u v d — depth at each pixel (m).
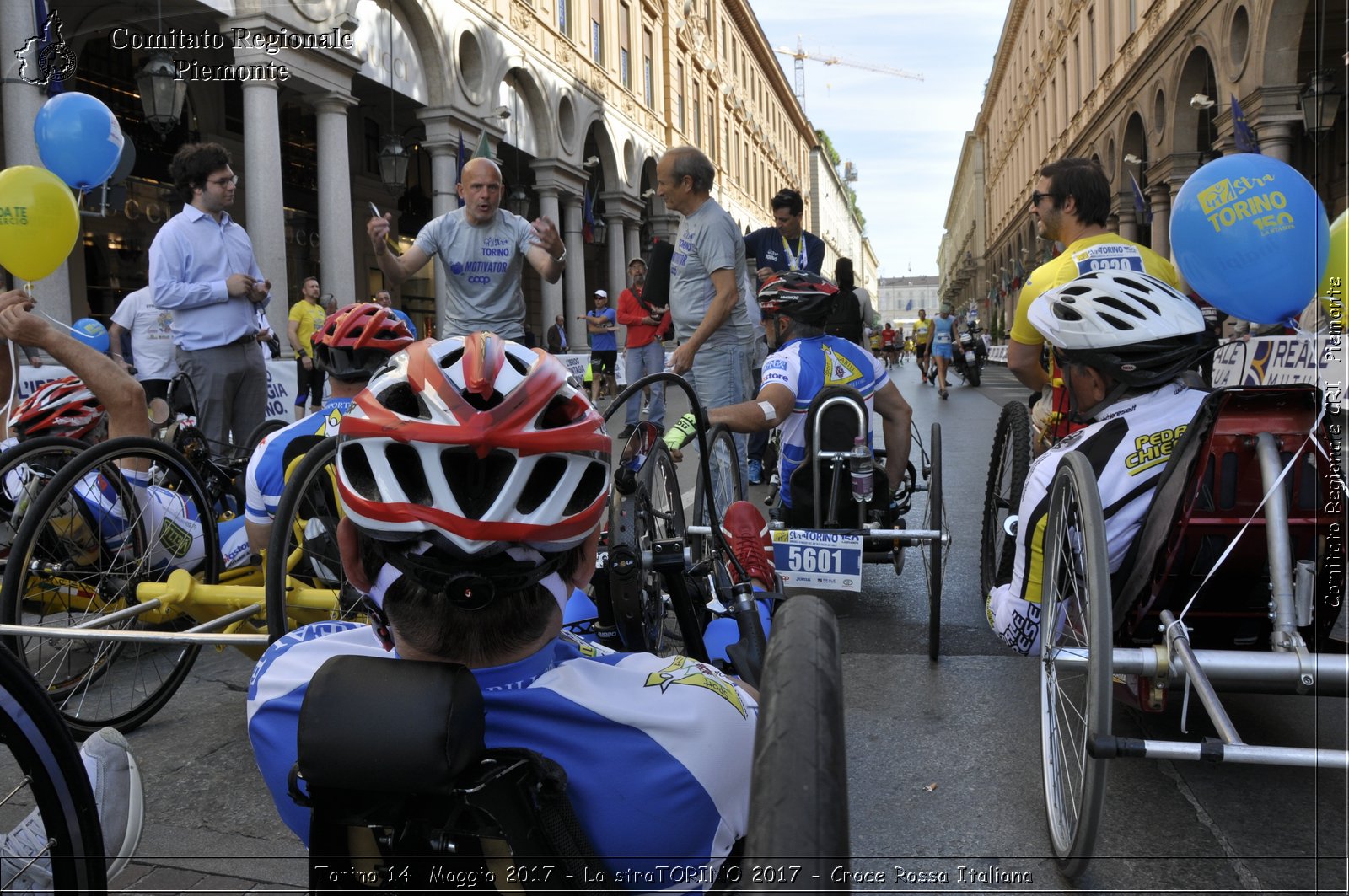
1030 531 2.85
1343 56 10.49
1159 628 2.63
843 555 3.83
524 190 25.08
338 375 3.35
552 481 1.21
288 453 3.36
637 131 32.66
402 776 1.07
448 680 1.09
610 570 2.03
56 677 3.61
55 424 3.92
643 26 34.12
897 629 4.35
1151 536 2.54
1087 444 2.79
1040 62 43.94
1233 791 2.70
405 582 1.23
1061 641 2.72
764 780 0.92
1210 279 2.79
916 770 2.89
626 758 1.22
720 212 5.27
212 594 3.43
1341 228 2.71
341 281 15.09
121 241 16.12
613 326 20.61
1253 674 2.13
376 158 22.27
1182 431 2.70
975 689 3.56
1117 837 2.47
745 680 2.13
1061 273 3.43
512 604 1.22
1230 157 2.77
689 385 2.53
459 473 1.18
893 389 4.71
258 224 13.21
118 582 3.58
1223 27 17.61
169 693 3.54
